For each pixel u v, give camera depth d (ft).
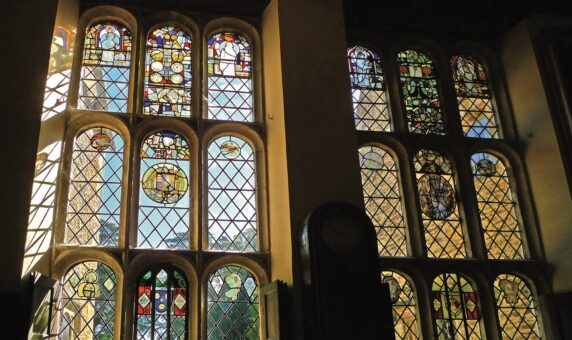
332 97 26.50
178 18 29.43
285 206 24.56
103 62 27.99
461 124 30.68
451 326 26.66
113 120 26.37
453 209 29.07
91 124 26.30
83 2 28.30
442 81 31.45
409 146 29.25
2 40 22.52
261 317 24.64
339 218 22.77
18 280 19.98
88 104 26.99
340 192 24.84
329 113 26.16
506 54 32.17
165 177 26.30
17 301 19.36
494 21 31.42
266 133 27.66
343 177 25.13
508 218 29.53
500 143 30.53
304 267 22.45
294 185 24.47
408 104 30.73
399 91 30.50
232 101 28.76
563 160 28.27
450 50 32.17
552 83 29.78
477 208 28.84
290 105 25.88
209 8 29.55
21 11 23.16
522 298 28.02
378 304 21.85
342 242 22.43
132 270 24.16
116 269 24.21
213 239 25.81
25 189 20.95
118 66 28.09
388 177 28.99
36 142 21.63
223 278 25.35
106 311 23.71
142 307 23.95
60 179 24.85
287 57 26.84
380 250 27.43
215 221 26.12
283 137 25.52
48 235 23.30
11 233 20.36
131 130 26.22
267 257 25.61
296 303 22.62
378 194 28.50
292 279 22.99
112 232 24.91
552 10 31.01
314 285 21.72
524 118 30.63
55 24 24.27
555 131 28.84
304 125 25.64
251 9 29.76
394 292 26.81
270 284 23.39
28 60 22.58
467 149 29.99
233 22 30.01
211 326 24.48
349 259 22.26
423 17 30.89
